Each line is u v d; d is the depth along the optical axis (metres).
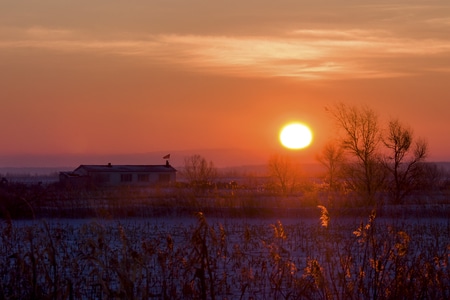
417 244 28.70
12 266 20.23
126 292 13.44
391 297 14.51
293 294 16.25
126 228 37.78
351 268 20.30
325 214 15.57
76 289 17.12
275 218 46.69
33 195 49.88
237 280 20.48
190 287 15.55
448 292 15.62
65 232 34.47
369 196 51.78
